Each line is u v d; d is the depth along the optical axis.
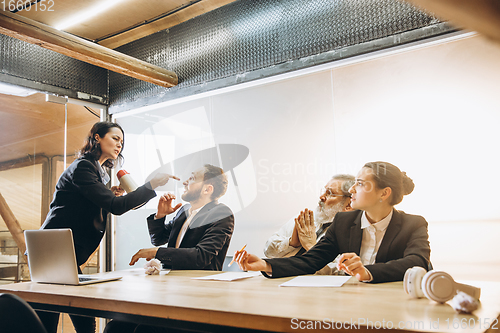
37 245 1.77
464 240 2.07
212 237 2.54
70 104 3.77
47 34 2.45
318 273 2.23
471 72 2.12
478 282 1.54
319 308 1.04
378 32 2.42
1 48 2.96
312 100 2.65
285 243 2.61
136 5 2.96
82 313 1.38
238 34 3.00
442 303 1.08
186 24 3.27
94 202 2.81
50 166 3.27
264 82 2.85
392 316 0.93
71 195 2.83
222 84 3.04
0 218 2.96
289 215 2.65
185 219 2.78
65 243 1.66
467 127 2.12
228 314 1.04
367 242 2.06
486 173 2.05
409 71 2.31
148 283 1.68
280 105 2.78
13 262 3.01
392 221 2.05
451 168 2.14
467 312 0.95
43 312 2.23
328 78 2.60
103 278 1.86
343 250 2.06
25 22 2.35
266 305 1.10
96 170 2.95
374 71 2.43
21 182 3.10
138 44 3.57
